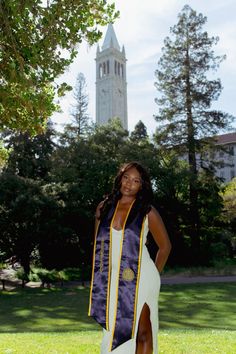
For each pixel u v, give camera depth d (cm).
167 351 622
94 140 3209
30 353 611
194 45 3572
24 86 573
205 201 3459
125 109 10738
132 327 304
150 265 321
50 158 3234
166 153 3528
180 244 3341
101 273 320
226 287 2248
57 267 3073
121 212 326
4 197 2477
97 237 329
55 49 601
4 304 1836
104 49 10681
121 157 3041
